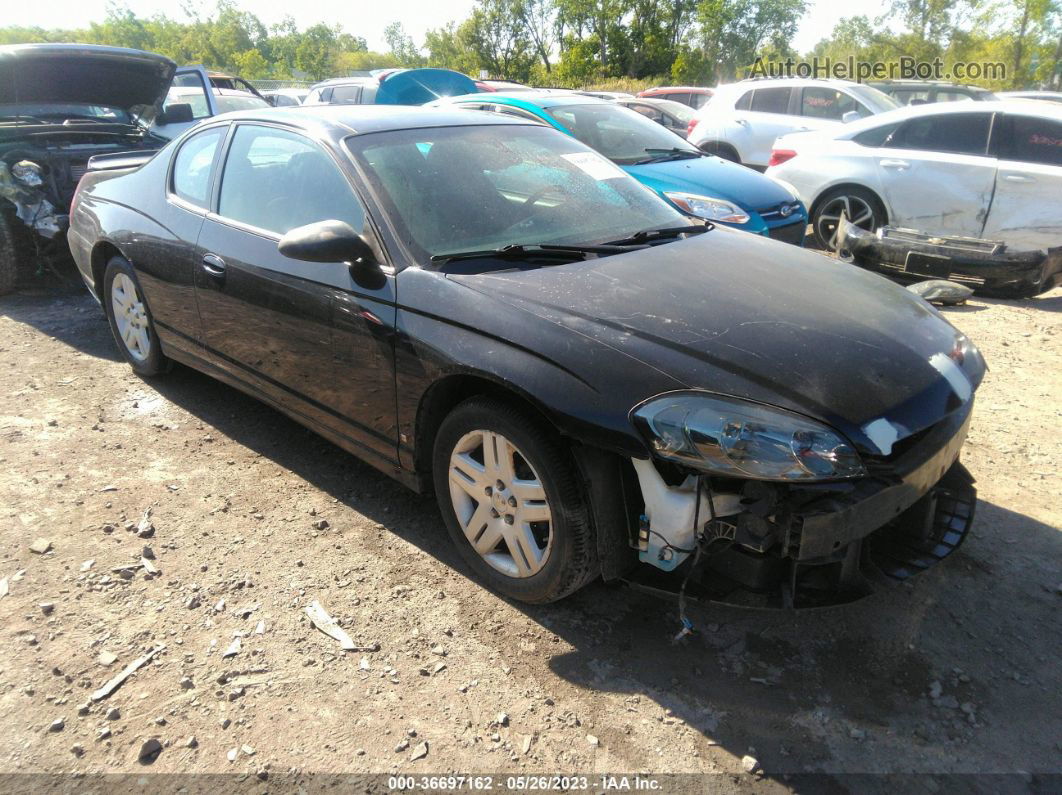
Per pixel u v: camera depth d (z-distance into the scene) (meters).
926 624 2.66
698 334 2.41
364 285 2.92
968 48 29.91
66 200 5.99
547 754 2.15
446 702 2.32
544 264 2.89
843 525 2.18
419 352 2.72
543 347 2.42
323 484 3.54
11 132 6.06
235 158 3.71
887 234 6.74
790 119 10.91
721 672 2.45
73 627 2.60
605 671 2.45
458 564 2.98
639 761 2.13
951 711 2.30
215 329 3.77
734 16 53.56
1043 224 6.68
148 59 6.56
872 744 2.18
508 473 2.59
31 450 3.78
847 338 2.49
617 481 2.39
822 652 2.54
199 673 2.41
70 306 6.09
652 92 20.19
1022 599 2.78
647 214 3.53
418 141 3.38
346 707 2.30
